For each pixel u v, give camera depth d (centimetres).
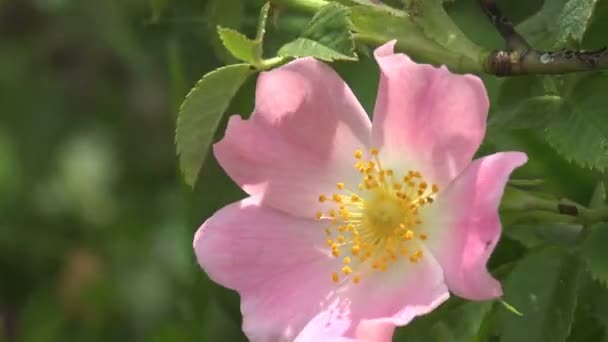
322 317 35
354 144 36
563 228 36
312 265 36
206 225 36
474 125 34
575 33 35
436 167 35
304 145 36
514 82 36
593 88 35
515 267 36
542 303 36
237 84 35
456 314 36
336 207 36
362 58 37
